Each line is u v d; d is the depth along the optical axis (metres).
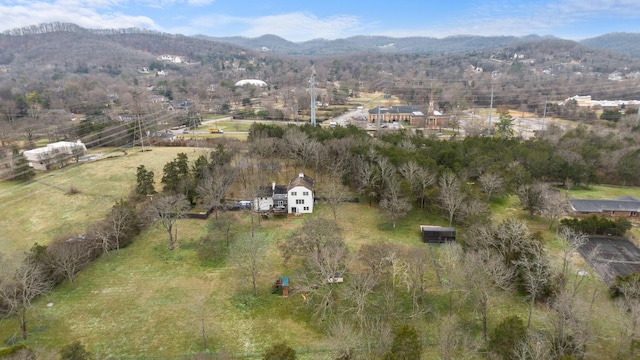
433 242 59.00
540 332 38.25
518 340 33.00
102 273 51.12
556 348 35.19
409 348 30.92
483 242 49.12
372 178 71.69
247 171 82.44
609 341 37.78
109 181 80.81
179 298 45.75
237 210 70.88
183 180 71.81
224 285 48.41
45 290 43.59
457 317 41.28
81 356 31.86
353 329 40.16
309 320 42.00
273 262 53.59
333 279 44.97
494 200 74.88
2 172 82.06
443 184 65.50
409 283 45.12
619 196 78.56
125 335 39.56
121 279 49.75
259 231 62.91
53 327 40.53
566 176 81.75
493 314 42.50
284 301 45.19
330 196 70.69
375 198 72.75
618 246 58.12
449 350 34.25
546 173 82.88
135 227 60.62
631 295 41.06
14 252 54.38
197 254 55.72
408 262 48.41
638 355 34.47
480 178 73.31
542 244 49.69
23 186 78.00
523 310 43.12
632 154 86.94
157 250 57.16
